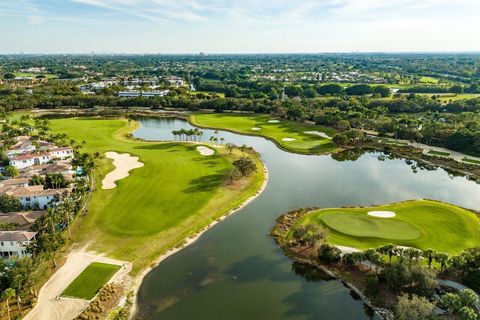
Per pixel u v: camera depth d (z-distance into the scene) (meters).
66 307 62.75
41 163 136.88
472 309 54.06
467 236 81.62
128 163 135.88
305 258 76.12
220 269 72.81
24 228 83.38
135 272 72.25
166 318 59.81
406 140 171.88
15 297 63.97
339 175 127.94
